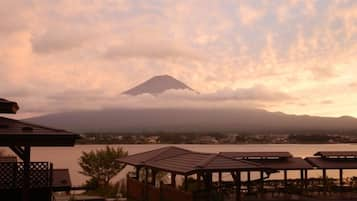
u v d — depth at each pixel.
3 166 13.79
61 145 13.44
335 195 26.52
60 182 17.45
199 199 18.73
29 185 13.91
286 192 27.03
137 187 24.56
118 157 30.94
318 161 29.34
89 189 28.41
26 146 13.16
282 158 29.42
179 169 20.31
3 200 13.71
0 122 14.23
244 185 27.16
